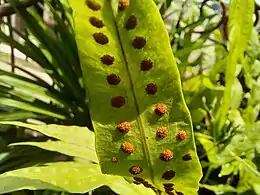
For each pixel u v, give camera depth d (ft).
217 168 0.34
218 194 0.31
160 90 0.20
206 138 0.33
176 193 0.23
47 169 0.23
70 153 0.25
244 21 0.28
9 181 0.21
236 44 0.29
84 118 0.34
